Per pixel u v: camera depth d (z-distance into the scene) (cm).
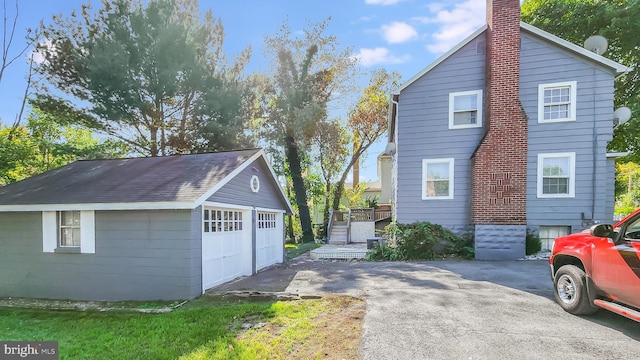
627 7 1255
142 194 684
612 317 467
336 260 1128
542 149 1090
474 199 1084
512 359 349
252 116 1875
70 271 705
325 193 2420
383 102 2217
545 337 402
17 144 1425
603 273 430
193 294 648
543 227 1097
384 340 403
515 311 499
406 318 477
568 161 1073
